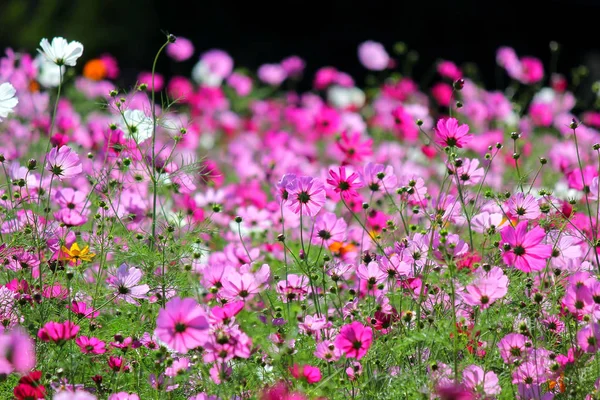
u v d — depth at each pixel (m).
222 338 4.77
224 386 4.82
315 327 4.97
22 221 5.26
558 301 5.05
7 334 4.89
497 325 4.97
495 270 4.93
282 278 5.33
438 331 4.90
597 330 4.86
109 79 12.27
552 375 4.89
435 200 5.43
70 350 4.92
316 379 4.83
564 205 5.27
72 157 5.16
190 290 5.12
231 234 5.73
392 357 4.98
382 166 5.25
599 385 4.84
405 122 6.36
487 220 5.12
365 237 5.49
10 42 14.26
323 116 7.45
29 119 6.55
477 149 6.52
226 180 6.96
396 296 5.13
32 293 5.05
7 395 4.90
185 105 8.66
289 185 5.08
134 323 5.04
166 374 4.90
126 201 5.42
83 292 5.14
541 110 7.93
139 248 5.16
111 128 5.29
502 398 4.88
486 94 8.38
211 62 9.44
